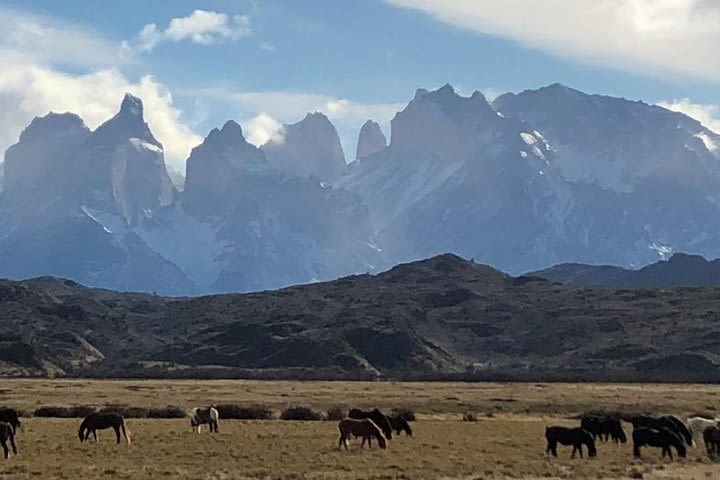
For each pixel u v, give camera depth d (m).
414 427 133.00
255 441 109.12
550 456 97.12
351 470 85.12
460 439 113.75
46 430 123.31
